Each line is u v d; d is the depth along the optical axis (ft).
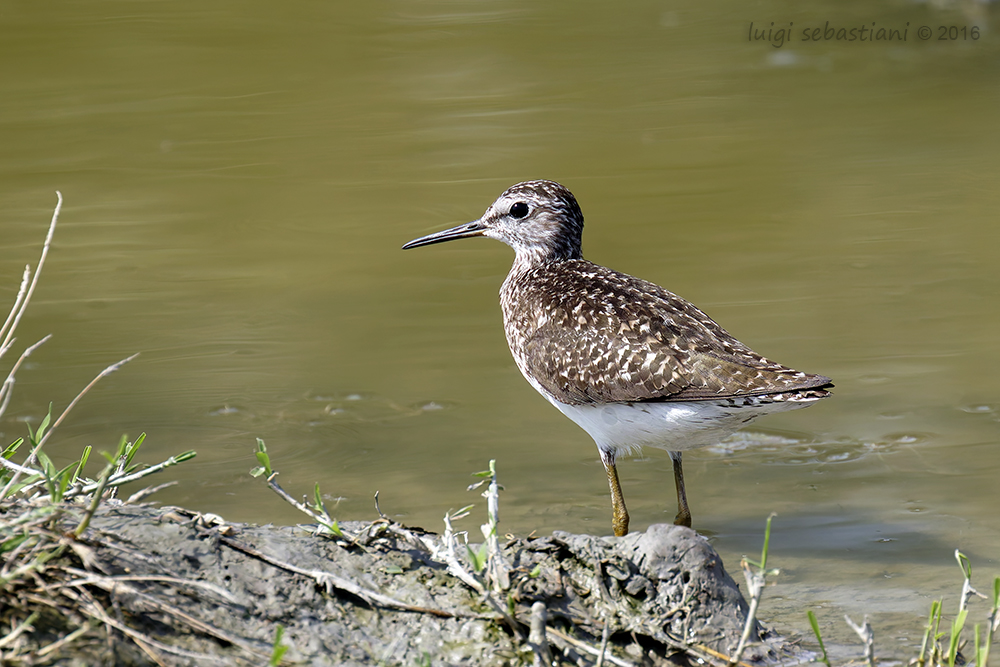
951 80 79.56
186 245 53.88
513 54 86.58
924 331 43.75
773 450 35.50
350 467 34.06
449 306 48.01
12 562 19.62
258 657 19.97
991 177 61.62
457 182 61.93
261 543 22.94
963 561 27.96
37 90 76.59
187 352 42.86
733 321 44.78
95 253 52.49
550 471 34.17
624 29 93.76
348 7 99.81
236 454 34.81
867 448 35.14
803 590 26.73
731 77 81.30
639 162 65.16
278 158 66.03
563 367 30.71
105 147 67.10
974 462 33.86
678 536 23.75
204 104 75.05
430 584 22.81
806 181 61.87
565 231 35.65
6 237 53.78
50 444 35.14
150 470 23.12
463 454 35.19
